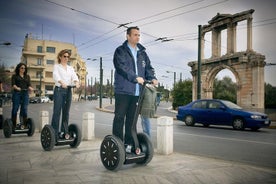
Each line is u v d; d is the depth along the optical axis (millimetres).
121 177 3727
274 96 30266
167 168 4270
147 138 4371
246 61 27141
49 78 69500
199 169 4227
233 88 47969
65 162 4535
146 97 4129
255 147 7387
